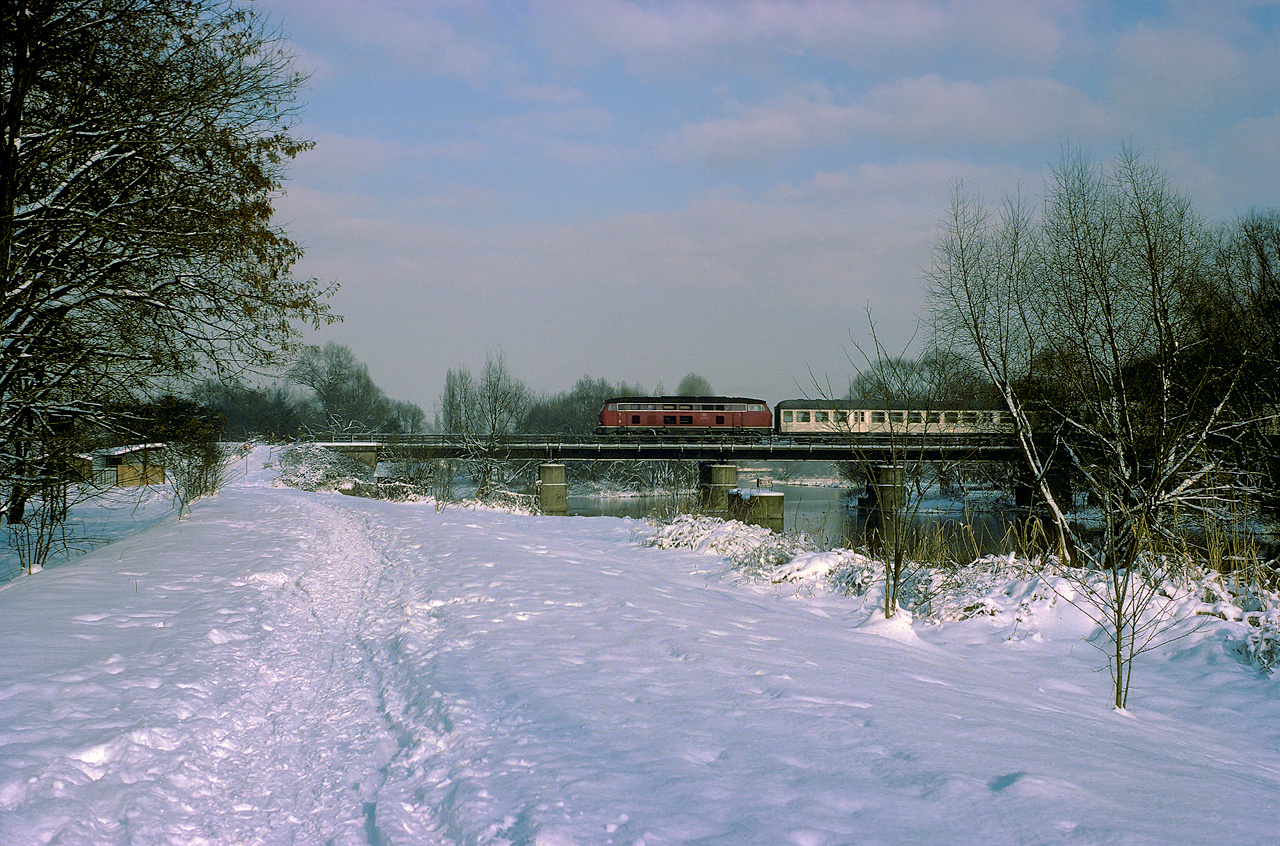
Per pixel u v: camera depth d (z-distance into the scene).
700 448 50.34
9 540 12.52
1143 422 10.27
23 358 10.74
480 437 48.50
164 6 12.04
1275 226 24.11
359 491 35.12
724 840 2.69
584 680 4.93
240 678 5.34
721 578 10.77
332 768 3.85
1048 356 12.23
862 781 3.33
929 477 11.49
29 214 11.38
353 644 6.59
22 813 2.95
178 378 13.37
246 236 13.26
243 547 12.23
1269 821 3.29
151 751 3.82
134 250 12.30
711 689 4.81
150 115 12.05
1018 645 7.92
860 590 9.92
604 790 3.14
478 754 3.67
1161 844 2.82
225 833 3.15
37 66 11.16
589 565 11.09
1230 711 6.04
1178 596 8.34
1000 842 2.76
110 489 12.72
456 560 10.88
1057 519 10.94
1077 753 4.14
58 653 5.38
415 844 2.88
